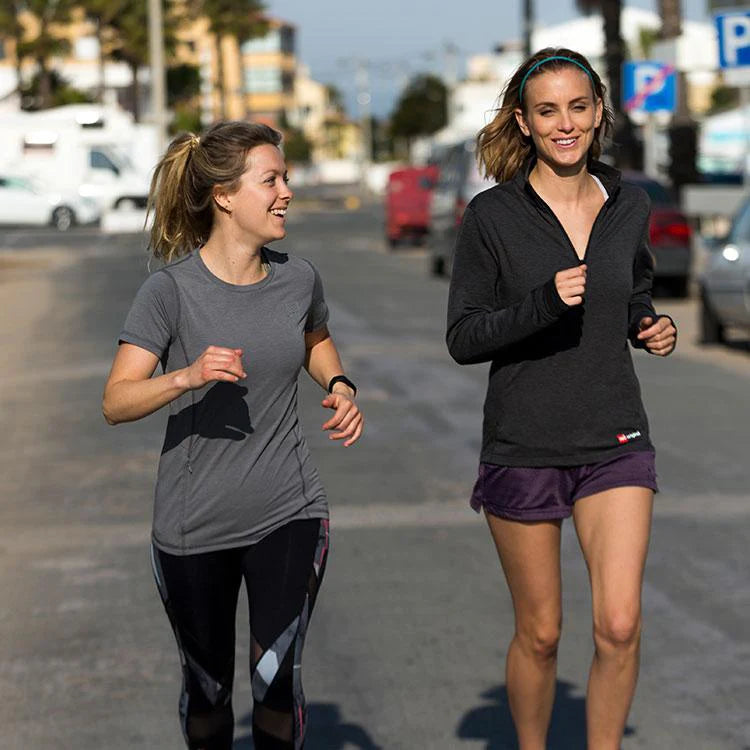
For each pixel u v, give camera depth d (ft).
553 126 17.37
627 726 20.92
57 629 25.85
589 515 17.42
